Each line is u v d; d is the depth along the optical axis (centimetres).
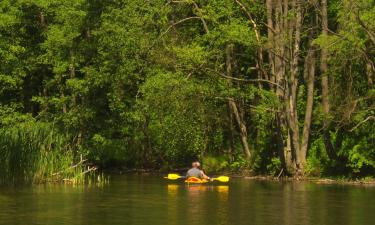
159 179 8069
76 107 9669
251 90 8512
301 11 8312
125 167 10412
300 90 8931
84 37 9956
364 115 7525
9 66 9588
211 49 8512
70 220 4525
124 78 9200
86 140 9844
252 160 9038
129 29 8881
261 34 9194
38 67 10031
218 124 9319
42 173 7194
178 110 8362
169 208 5131
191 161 10069
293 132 8169
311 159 8312
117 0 9338
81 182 7306
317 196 6012
